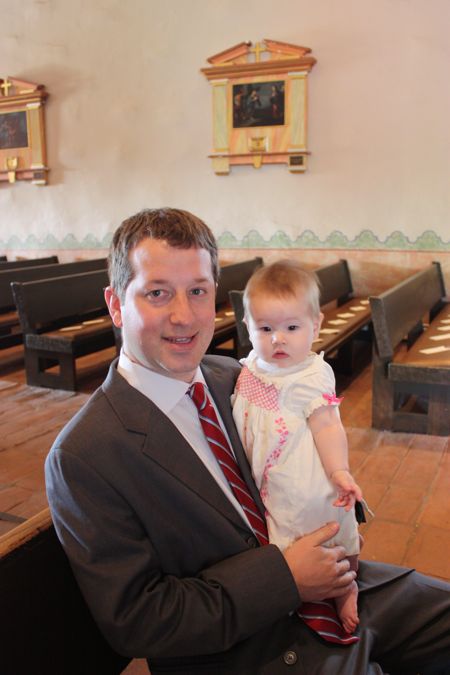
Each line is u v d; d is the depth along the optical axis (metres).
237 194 7.52
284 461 1.66
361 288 7.16
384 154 6.76
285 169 7.22
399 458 4.05
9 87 8.51
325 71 6.82
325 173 7.05
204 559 1.49
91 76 8.02
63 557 1.42
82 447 1.38
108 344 6.16
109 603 1.30
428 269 6.19
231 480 1.59
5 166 8.72
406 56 6.50
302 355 1.75
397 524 3.24
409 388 4.43
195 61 7.41
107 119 8.04
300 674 1.46
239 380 1.82
